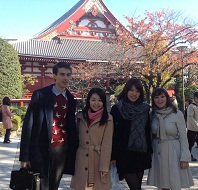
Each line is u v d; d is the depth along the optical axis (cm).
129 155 362
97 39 2870
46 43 2680
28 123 331
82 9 2778
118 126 364
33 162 330
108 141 347
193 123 694
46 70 2472
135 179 369
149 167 375
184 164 379
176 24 1702
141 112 360
